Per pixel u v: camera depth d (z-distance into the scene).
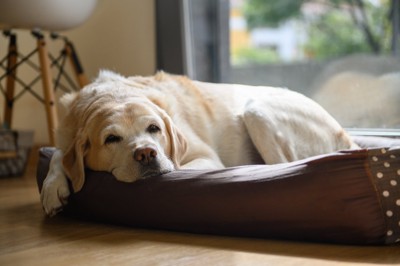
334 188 1.48
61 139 2.09
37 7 2.91
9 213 2.18
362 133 2.76
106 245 1.63
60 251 1.58
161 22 3.28
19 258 1.53
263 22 6.92
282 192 1.54
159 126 1.92
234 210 1.61
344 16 5.51
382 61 4.23
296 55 6.70
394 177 1.46
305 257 1.41
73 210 2.00
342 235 1.50
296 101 2.31
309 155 2.26
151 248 1.57
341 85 3.68
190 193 1.68
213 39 3.83
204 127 2.25
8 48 3.51
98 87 2.13
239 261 1.40
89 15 3.18
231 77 4.27
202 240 1.63
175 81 2.34
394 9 4.41
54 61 3.46
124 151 1.83
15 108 3.77
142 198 1.77
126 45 3.49
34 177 3.28
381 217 1.46
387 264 1.33
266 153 2.19
